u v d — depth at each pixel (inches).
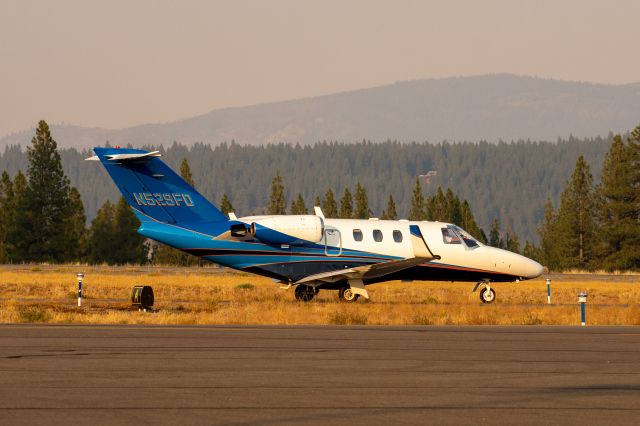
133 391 1630.2
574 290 5753.0
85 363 1964.8
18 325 2842.0
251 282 5974.4
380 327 2967.5
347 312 3405.5
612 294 5383.9
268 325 3004.4
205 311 3577.8
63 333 2578.7
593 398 1621.6
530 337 2667.3
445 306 3917.3
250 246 4153.5
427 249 4352.9
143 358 2059.5
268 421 1396.4
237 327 2881.4
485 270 4525.1
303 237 4165.8
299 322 3139.8
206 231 4126.5
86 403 1513.3
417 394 1638.8
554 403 1569.9
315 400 1568.7
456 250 4471.0
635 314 3393.2
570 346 2428.6
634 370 1969.7
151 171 4106.8
